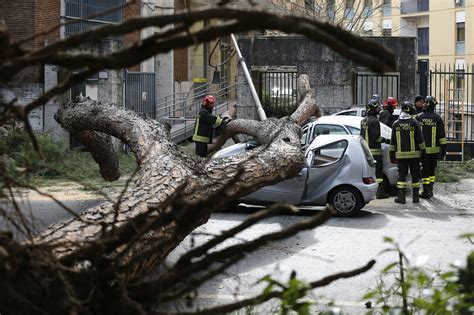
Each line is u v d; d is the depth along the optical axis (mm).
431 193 16766
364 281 8695
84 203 14438
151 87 30688
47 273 3242
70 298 3020
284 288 3160
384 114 19906
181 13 2570
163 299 3217
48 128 24094
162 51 2633
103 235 3506
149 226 3395
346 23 35656
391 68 2463
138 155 10164
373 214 14523
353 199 14023
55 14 26797
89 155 22000
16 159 3707
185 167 7840
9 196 3471
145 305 3240
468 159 23500
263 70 25656
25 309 3123
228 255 3131
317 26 2479
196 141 16609
